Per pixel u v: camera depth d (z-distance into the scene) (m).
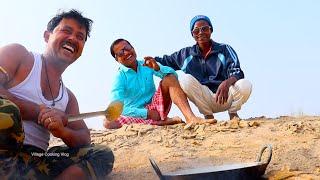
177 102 2.48
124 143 2.12
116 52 2.55
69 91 1.47
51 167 1.28
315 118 2.56
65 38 1.33
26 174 1.20
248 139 2.02
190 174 1.21
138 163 1.76
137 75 2.59
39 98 1.30
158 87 2.54
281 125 2.23
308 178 1.36
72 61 1.36
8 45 1.28
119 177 1.58
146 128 2.35
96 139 2.28
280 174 1.41
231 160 1.71
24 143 1.29
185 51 2.77
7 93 1.20
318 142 1.90
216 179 1.22
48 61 1.34
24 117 1.24
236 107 2.63
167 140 2.11
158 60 2.84
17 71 1.27
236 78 2.57
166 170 1.62
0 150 1.10
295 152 1.75
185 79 2.54
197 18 2.68
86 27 1.38
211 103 2.62
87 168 1.30
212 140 2.05
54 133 1.25
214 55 2.69
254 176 1.31
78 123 1.42
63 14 1.35
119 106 1.40
